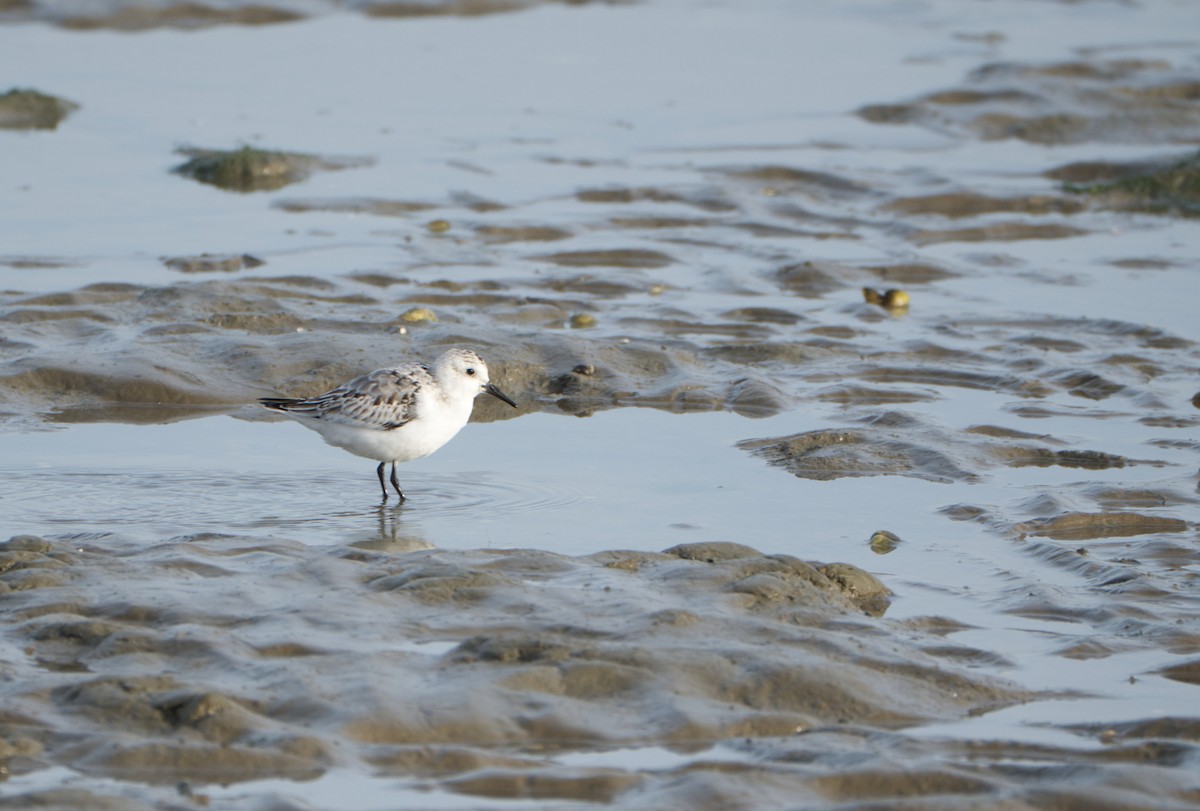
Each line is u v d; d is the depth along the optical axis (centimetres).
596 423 1733
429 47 4012
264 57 3838
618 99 3522
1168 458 1584
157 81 3550
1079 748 933
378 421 1424
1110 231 2636
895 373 1898
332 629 1052
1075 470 1551
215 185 2766
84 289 2088
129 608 1078
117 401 1739
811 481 1514
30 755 894
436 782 878
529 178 2848
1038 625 1142
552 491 1480
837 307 2169
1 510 1362
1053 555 1291
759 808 847
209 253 2305
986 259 2428
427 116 3322
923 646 1080
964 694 1006
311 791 866
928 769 884
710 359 1941
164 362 1806
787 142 3155
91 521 1338
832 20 4503
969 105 3400
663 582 1157
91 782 872
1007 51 4006
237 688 961
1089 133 3275
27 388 1739
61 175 2784
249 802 847
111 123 3177
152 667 992
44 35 3953
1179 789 870
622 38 4200
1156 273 2367
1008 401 1788
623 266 2370
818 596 1142
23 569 1141
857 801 859
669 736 933
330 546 1259
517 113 3372
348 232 2481
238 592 1111
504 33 4222
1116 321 2067
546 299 2150
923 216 2694
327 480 1497
